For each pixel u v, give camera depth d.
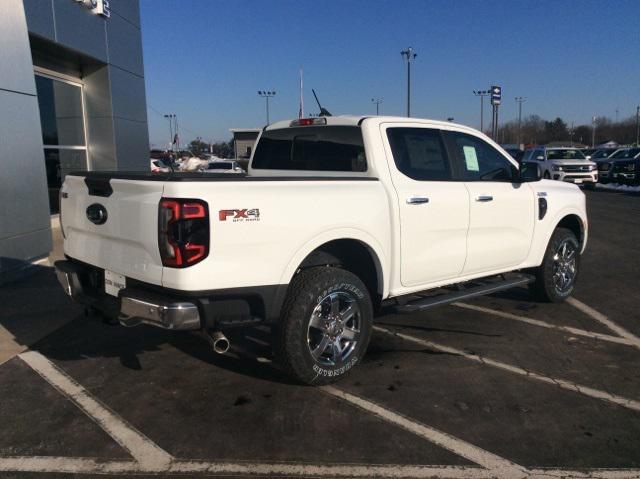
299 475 3.09
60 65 11.66
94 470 3.13
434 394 4.07
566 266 6.46
